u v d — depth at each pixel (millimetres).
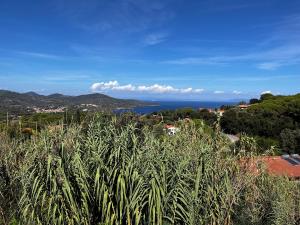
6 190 5867
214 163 6062
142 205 4980
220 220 5578
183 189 5160
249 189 6848
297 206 7254
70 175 5188
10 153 6344
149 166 5160
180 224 5273
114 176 4969
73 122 6418
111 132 5777
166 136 6457
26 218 5172
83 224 5043
